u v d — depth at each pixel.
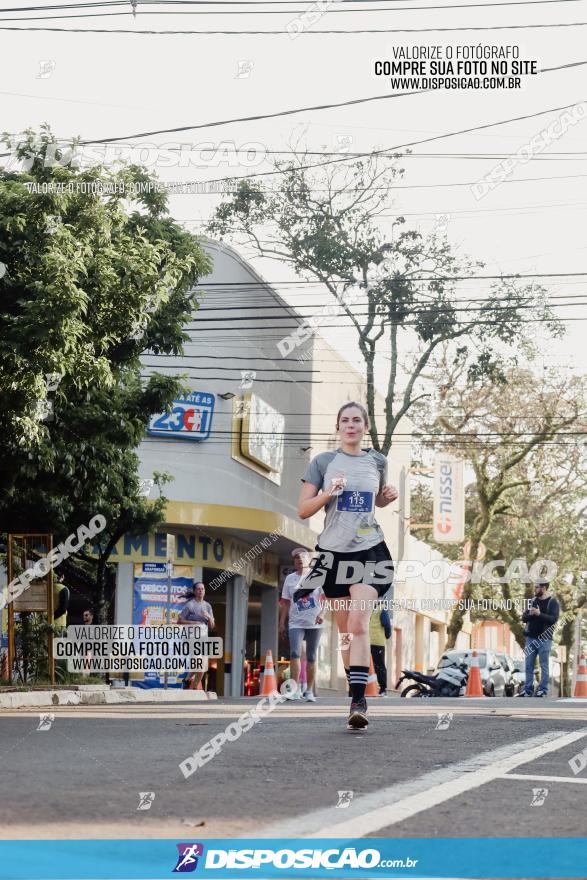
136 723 10.50
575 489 49.16
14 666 18.80
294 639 18.03
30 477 18.44
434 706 14.41
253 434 34.00
